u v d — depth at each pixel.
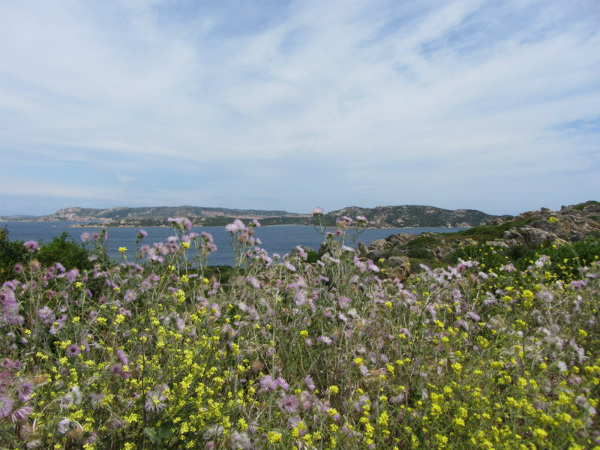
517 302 5.25
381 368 3.77
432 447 2.74
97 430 2.61
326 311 4.41
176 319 3.84
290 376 3.66
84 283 4.83
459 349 4.05
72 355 3.34
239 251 4.74
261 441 2.63
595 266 6.12
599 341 4.21
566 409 2.67
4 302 3.34
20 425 2.17
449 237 26.03
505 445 2.51
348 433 2.83
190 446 2.51
